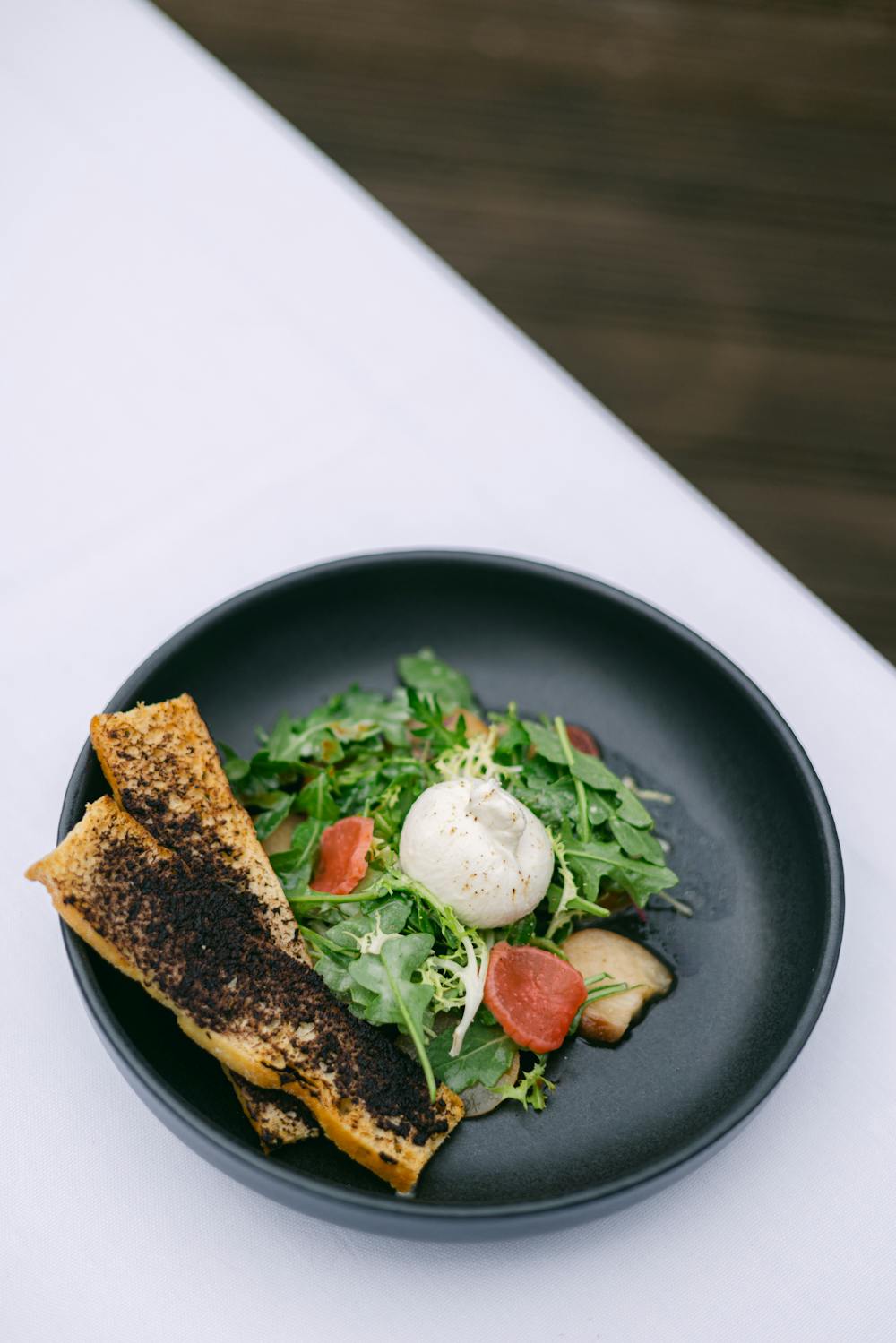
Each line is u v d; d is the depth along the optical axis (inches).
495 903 21.2
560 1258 20.0
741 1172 20.6
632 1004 21.3
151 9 32.0
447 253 45.8
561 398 28.1
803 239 46.8
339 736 23.3
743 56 50.4
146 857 20.5
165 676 23.1
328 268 29.3
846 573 41.0
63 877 19.9
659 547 26.5
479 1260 20.0
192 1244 19.9
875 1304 19.8
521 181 47.4
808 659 25.3
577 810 22.4
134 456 27.0
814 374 44.3
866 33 51.3
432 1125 19.8
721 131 48.7
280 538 26.3
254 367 28.1
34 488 26.5
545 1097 20.7
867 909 22.8
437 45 49.9
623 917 22.5
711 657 23.4
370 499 26.8
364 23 50.2
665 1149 20.2
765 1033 21.3
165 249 29.3
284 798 22.8
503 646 24.9
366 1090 19.8
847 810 23.7
